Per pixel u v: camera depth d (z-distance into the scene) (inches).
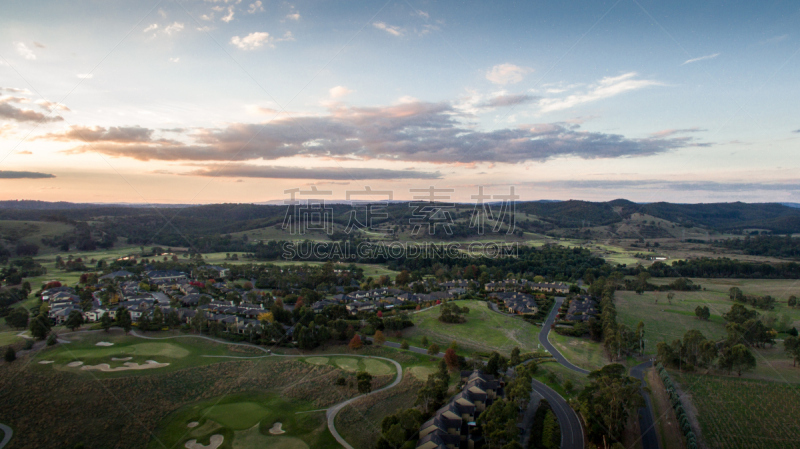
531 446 2728.8
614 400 2960.1
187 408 3181.6
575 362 4315.9
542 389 3629.4
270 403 3289.9
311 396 3403.1
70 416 2997.0
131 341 4439.0
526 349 4680.1
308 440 2815.0
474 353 4207.7
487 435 2714.1
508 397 3230.8
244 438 2824.8
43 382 3390.7
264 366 3951.8
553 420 3051.2
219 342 4566.9
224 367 3875.5
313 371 3873.0
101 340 4429.1
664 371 3937.0
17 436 2787.9
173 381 3540.8
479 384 3395.7
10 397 3184.1
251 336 4690.0
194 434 2861.7
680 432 3002.0
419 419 2903.5
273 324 4761.3
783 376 3929.6
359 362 4128.9
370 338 4842.5
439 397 3284.9
